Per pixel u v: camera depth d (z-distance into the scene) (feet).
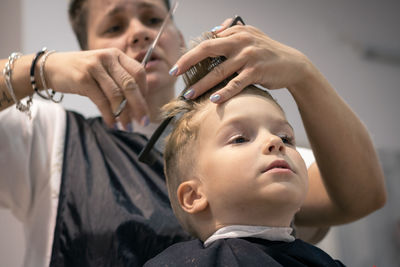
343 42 7.93
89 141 3.64
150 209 3.18
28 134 3.66
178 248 2.55
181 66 2.58
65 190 3.32
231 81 2.56
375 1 8.21
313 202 3.44
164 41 3.80
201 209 2.55
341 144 3.06
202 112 2.68
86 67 2.90
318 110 2.99
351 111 3.16
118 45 3.76
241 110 2.53
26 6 5.75
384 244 6.93
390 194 7.32
